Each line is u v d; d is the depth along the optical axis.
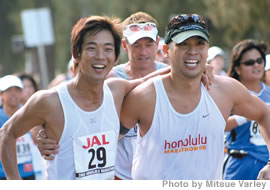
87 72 12.34
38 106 12.39
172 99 13.14
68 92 12.59
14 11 110.75
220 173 13.84
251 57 19.05
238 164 18.41
